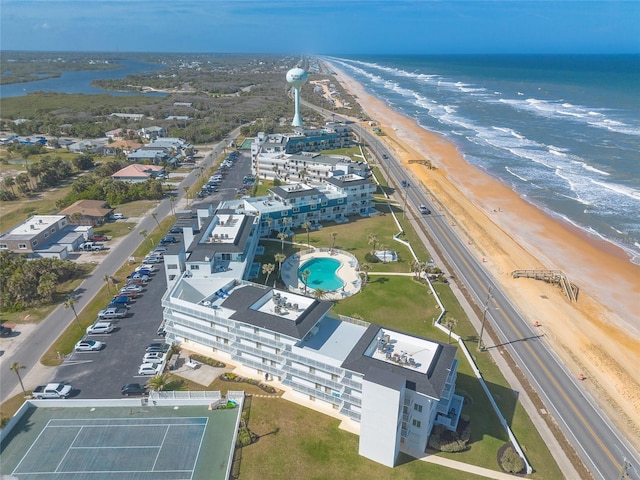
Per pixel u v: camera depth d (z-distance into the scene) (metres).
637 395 75.69
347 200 146.88
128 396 71.38
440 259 120.56
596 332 92.25
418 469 59.25
